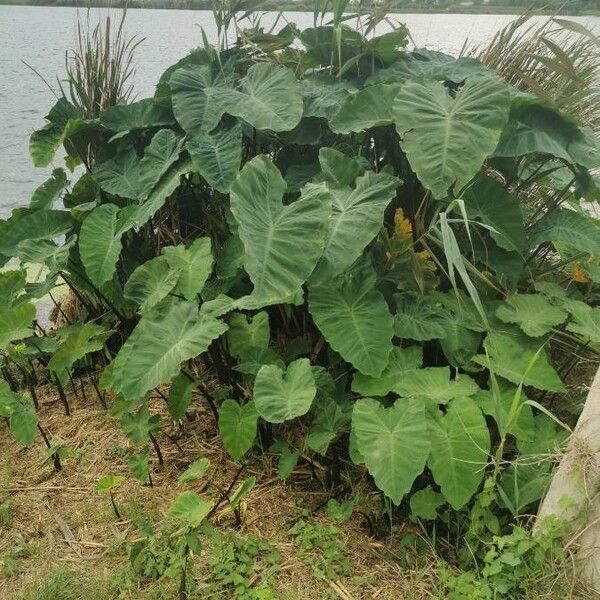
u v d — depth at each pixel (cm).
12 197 616
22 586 214
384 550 225
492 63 361
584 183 295
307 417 272
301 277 224
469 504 227
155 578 211
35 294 299
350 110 279
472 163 248
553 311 269
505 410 238
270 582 210
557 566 199
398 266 278
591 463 198
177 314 252
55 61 1227
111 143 341
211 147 292
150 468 265
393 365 250
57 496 254
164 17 1388
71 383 318
